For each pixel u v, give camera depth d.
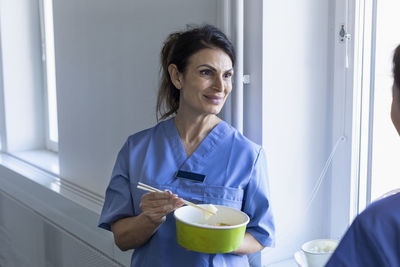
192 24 1.38
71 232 1.91
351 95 1.31
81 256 1.84
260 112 1.30
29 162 2.57
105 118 1.82
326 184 1.44
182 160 1.13
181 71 1.09
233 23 1.26
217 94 1.05
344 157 1.35
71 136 2.09
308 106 1.38
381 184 1.32
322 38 1.38
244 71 1.33
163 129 1.18
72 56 2.02
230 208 0.99
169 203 0.97
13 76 2.82
